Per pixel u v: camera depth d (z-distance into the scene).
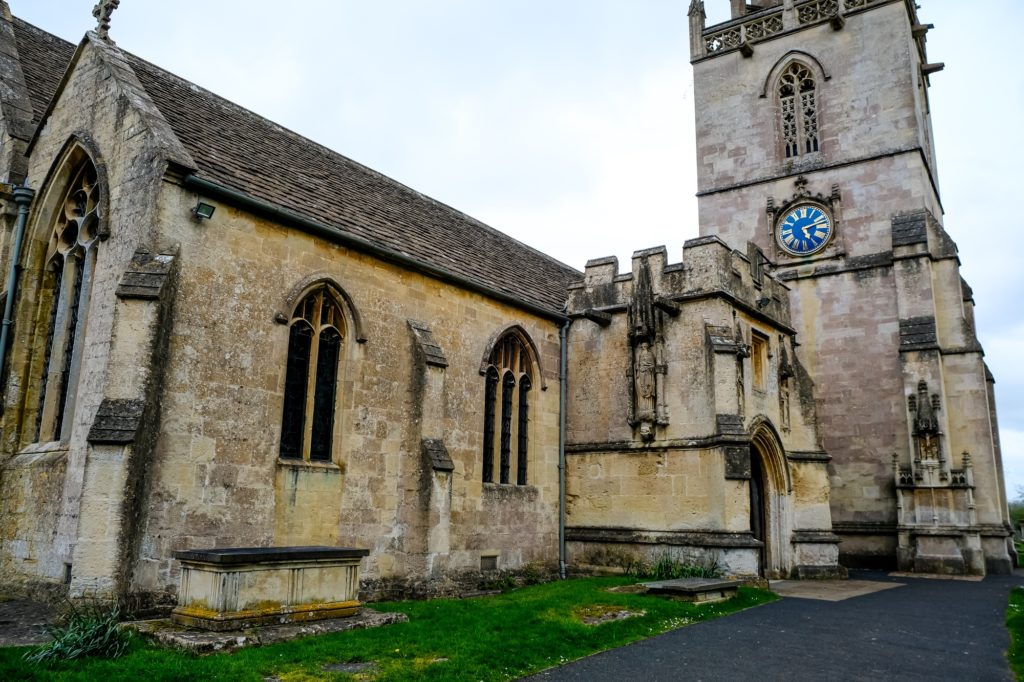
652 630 13.09
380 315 17.81
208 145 16.56
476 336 20.62
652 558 20.70
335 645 10.41
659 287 22.14
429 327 19.11
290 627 11.02
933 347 27.61
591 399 23.12
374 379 17.38
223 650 9.90
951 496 26.48
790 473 23.48
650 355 21.80
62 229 16.67
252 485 14.60
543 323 23.33
